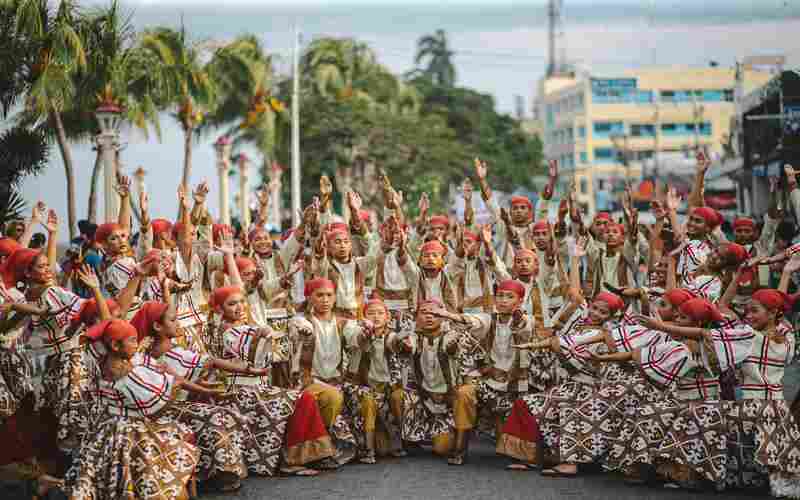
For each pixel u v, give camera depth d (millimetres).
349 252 9914
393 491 7676
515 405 8461
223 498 7551
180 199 10000
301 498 7520
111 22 18906
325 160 42844
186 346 9461
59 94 17344
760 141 18516
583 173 85750
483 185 11500
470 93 64812
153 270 7906
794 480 7273
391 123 44500
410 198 40625
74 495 6730
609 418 8000
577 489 7668
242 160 27750
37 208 9328
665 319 7938
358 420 8812
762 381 7391
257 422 8219
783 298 7398
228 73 35250
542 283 10547
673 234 10289
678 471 7555
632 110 80875
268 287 10070
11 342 8242
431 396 8883
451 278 10680
